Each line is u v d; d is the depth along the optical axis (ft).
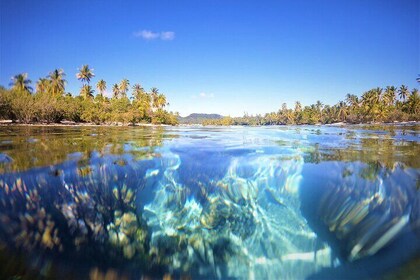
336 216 10.59
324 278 8.04
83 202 11.43
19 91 116.57
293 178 13.85
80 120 139.64
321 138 36.81
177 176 14.40
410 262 7.89
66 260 8.38
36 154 18.52
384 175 13.70
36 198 10.89
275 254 9.25
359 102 260.01
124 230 10.31
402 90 250.57
